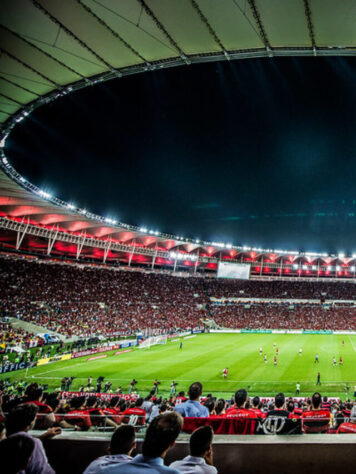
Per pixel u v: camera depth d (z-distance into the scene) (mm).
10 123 20406
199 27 11016
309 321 64312
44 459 3145
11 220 47812
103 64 13969
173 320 59281
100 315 51406
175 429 2643
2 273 50094
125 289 65250
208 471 2779
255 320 65500
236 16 10125
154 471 2387
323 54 11266
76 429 5316
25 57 13562
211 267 85375
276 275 89688
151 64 13812
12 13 10992
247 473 3686
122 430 3035
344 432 4961
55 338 40188
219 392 22641
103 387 23766
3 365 27219
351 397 21375
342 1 8500
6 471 2160
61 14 11023
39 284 53031
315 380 25438
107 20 11227
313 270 88688
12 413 3422
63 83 15695
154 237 70562
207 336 54688
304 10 9172
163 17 10734
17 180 35625
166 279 76812
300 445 3750
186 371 28484
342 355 36406
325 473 3674
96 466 2586
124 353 38094
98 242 63250
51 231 54125
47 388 23641
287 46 11195
